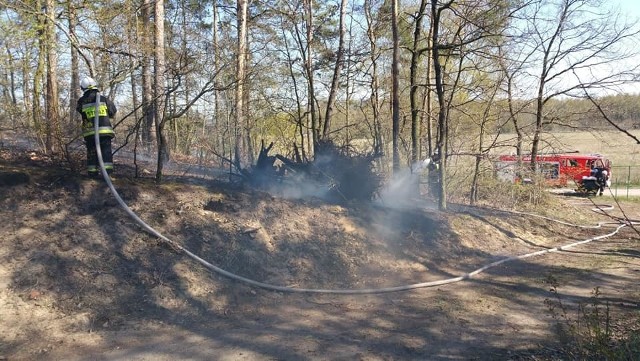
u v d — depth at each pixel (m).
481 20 11.27
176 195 7.88
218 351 4.99
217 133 14.19
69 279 5.86
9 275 5.69
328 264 7.80
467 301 6.98
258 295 6.64
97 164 7.77
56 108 9.01
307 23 14.84
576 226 13.84
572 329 5.10
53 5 10.45
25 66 9.74
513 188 15.13
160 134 8.36
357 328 5.79
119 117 15.22
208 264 6.71
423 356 5.04
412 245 9.25
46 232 6.36
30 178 7.12
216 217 7.74
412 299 7.01
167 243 6.80
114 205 7.13
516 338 5.59
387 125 15.74
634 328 5.70
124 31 11.29
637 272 8.85
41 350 4.79
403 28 13.81
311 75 13.70
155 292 6.03
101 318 5.52
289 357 4.90
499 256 9.90
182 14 16.89
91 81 7.92
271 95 14.45
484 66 14.05
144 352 4.90
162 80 9.81
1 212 6.48
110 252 6.38
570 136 17.09
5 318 5.16
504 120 15.04
